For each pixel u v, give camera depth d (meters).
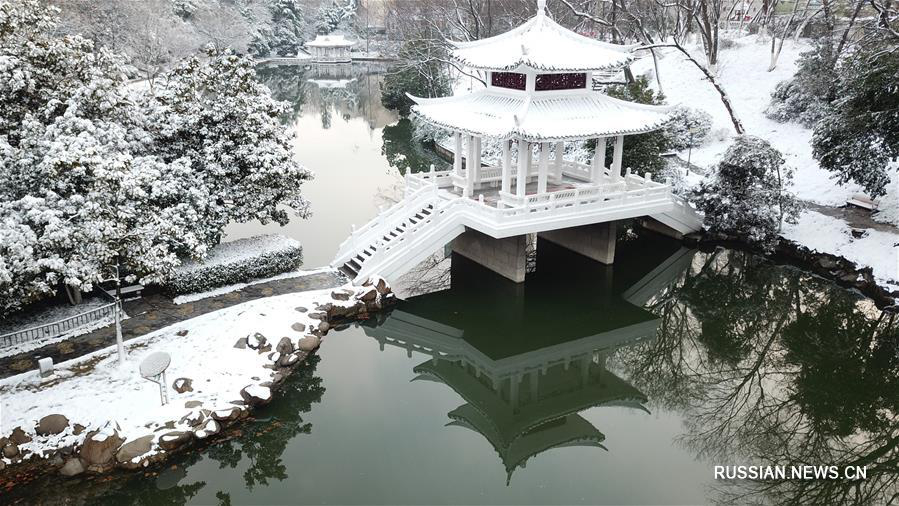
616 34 47.06
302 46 124.12
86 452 15.04
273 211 26.16
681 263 30.22
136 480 15.09
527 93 24.38
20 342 19.00
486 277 27.53
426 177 29.20
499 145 46.38
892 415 19.36
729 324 26.14
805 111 39.34
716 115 44.00
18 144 19.56
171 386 17.41
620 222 33.72
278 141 26.05
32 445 15.18
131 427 15.83
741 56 49.97
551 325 25.39
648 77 51.31
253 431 17.14
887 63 25.41
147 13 69.75
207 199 23.59
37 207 17.00
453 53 27.42
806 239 28.80
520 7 64.94
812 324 25.42
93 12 62.41
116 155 18.64
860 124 26.27
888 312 24.02
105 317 20.86
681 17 61.34
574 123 24.12
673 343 24.80
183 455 15.86
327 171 47.31
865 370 22.09
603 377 22.59
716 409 20.08
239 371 18.69
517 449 17.55
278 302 22.95
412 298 26.08
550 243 31.36
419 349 23.33
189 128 24.14
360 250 26.11
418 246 24.48
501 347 23.95
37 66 19.84
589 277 28.28
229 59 24.91
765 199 28.20
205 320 21.25
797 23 52.09
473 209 24.33
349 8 135.62
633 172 32.44
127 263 18.31
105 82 20.42
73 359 18.36
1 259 15.63
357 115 70.88
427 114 27.17
